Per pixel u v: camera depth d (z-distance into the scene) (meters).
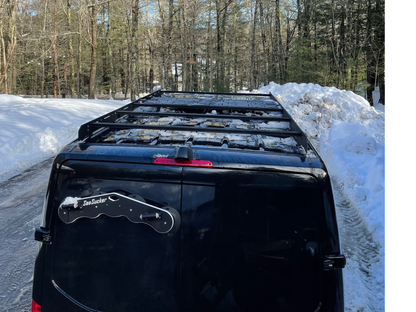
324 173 1.68
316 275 1.64
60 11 43.38
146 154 1.76
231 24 49.41
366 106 12.60
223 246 1.67
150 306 1.70
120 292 1.71
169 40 34.19
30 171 8.59
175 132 2.62
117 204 1.70
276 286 1.65
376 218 5.21
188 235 1.68
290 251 1.65
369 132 10.97
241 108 3.58
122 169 1.74
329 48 30.91
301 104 12.78
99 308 1.73
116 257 1.72
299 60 28.31
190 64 39.47
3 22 36.03
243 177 1.69
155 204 1.71
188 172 1.71
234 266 1.66
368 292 3.79
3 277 4.14
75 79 52.00
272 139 2.46
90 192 1.75
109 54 53.19
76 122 14.51
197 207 1.69
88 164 1.76
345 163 7.99
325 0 31.27
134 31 30.36
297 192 1.67
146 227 1.70
